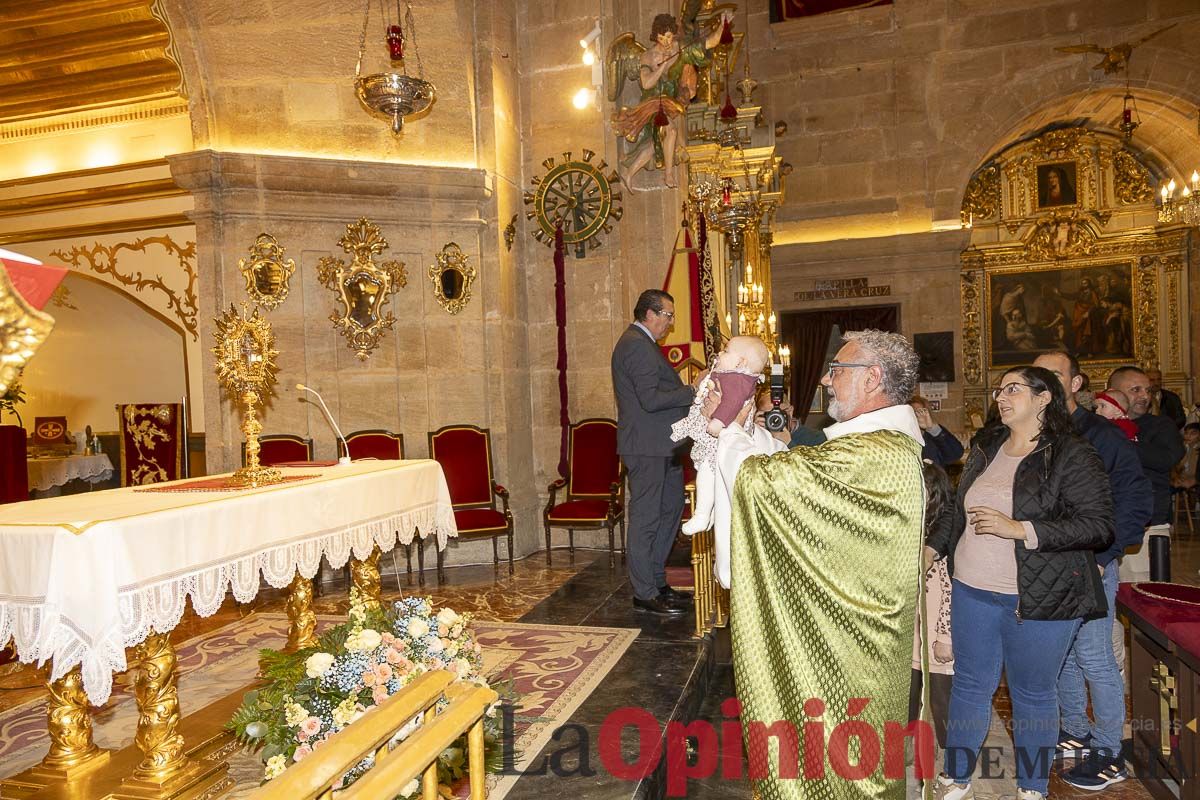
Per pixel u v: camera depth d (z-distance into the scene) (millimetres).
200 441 8125
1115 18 13648
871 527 2090
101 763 3223
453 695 1846
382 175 7176
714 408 2713
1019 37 14102
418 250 7469
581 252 7941
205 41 7000
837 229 15055
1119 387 4508
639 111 7426
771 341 6211
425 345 7492
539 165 8062
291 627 4574
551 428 8117
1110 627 3424
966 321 16547
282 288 7062
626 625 4965
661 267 7586
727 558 2629
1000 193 16547
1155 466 4199
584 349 7973
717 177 8797
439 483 5066
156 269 8180
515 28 8016
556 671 4168
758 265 11734
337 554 3984
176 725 3084
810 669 2123
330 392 7266
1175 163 15328
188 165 6859
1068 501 2785
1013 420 2939
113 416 10359
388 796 1338
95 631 2586
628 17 7844
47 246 8453
